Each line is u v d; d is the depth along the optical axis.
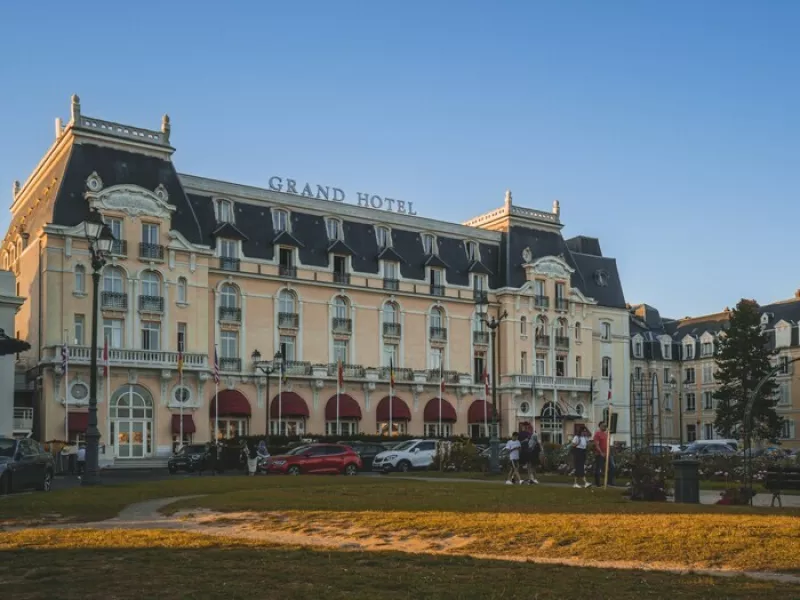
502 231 86.44
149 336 63.97
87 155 63.31
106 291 62.50
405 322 78.25
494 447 44.81
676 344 111.00
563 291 87.50
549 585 12.92
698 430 107.62
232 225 69.81
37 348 60.94
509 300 83.19
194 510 23.89
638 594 12.32
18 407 59.62
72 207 61.53
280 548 16.25
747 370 84.19
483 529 18.45
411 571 13.94
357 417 73.50
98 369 60.75
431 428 78.69
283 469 47.31
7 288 52.62
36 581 12.85
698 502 25.64
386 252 77.44
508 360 82.50
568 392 86.38
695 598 12.09
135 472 55.62
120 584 12.62
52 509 23.95
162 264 64.75
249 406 67.88
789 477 26.30
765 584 13.03
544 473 46.16
